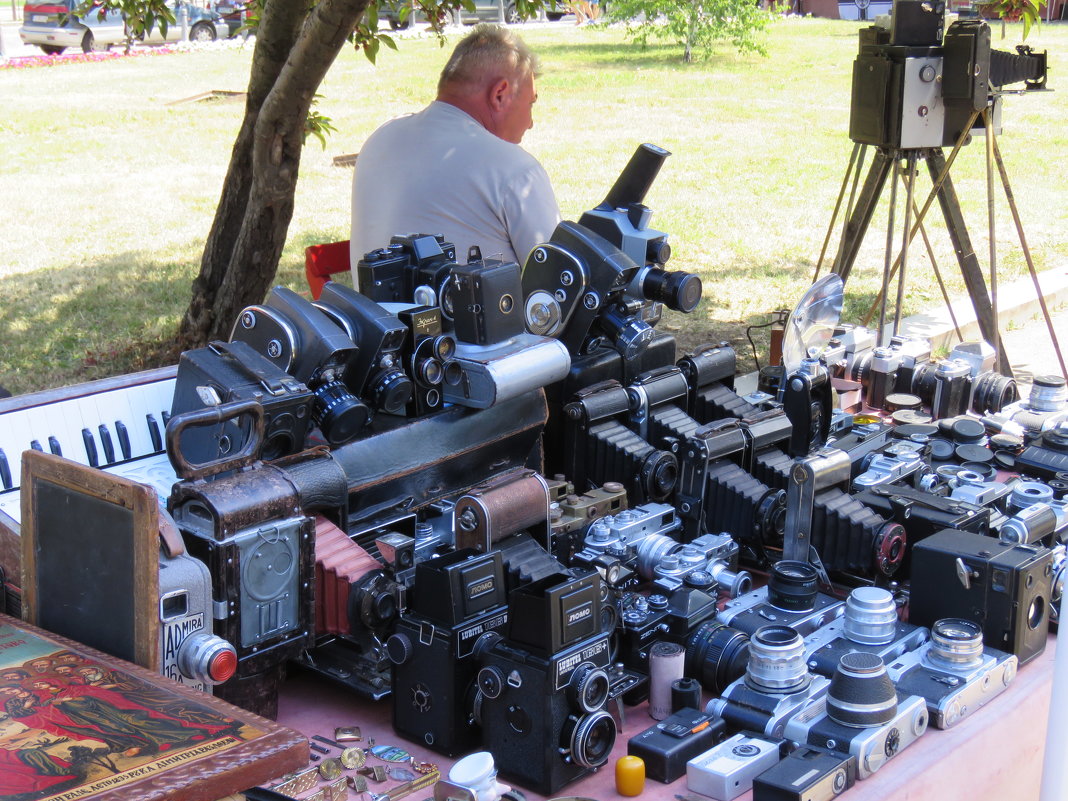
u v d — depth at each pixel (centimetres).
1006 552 257
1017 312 812
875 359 415
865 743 210
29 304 855
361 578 227
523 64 405
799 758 208
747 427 309
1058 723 205
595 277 299
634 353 309
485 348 269
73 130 1645
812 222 1118
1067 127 1662
